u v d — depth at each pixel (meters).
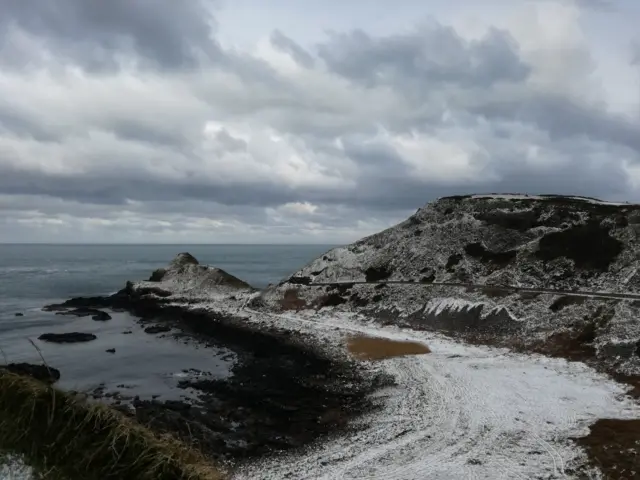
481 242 52.22
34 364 35.09
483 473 18.39
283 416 25.36
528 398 26.25
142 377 33.03
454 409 25.06
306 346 40.81
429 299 46.69
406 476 18.33
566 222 49.53
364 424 23.91
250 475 18.70
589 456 19.42
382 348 38.50
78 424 7.25
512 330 38.75
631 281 39.28
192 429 22.88
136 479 6.80
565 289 41.62
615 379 29.23
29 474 6.75
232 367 35.94
